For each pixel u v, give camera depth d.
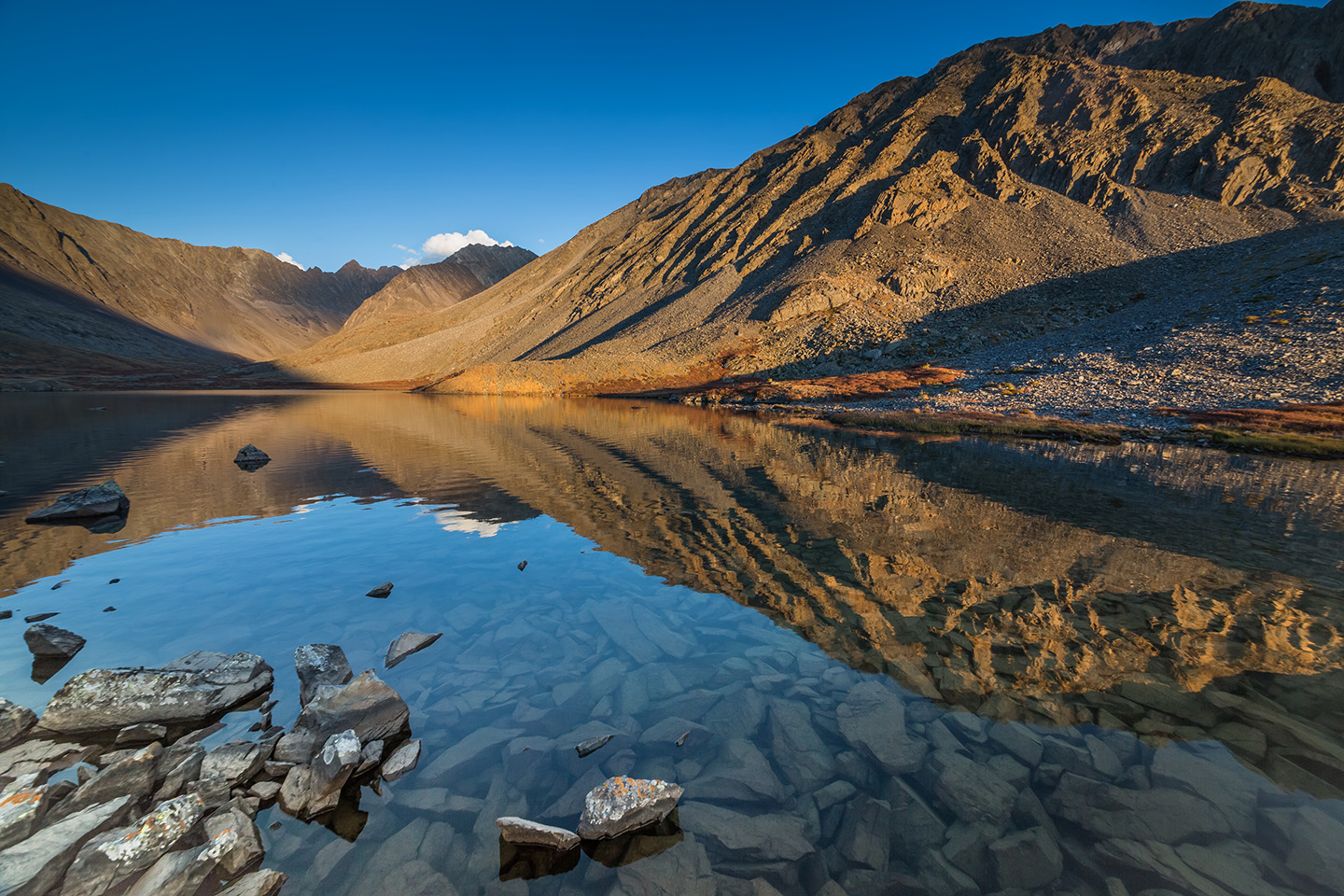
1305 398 35.62
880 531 14.66
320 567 11.93
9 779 5.60
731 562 12.27
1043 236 104.19
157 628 8.98
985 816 4.94
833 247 118.88
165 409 62.03
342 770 5.40
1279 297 54.09
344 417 51.31
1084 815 4.90
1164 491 19.31
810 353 89.00
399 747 6.02
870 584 10.87
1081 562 12.10
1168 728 6.14
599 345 117.75
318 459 26.78
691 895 4.24
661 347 107.88
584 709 6.75
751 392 70.75
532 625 9.13
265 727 6.46
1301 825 4.68
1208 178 104.25
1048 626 8.90
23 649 8.20
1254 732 6.04
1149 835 4.64
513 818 4.81
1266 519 15.62
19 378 127.50
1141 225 99.38
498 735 6.27
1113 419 37.41
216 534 14.47
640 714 6.63
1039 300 87.69
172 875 4.32
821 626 8.99
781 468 24.47
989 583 10.84
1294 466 24.11
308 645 7.86
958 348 77.19
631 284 164.25
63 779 5.60
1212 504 17.36
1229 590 10.39
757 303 112.56
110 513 16.28
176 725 6.48
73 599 10.12
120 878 4.37
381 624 9.19
